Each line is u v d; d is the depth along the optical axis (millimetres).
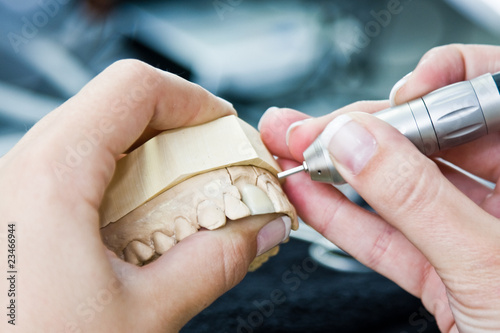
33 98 1252
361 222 783
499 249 509
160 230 577
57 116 507
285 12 1394
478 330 555
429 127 603
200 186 575
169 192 578
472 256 517
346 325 789
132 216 581
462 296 546
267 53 1338
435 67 742
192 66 1297
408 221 543
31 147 475
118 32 1327
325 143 580
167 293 500
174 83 589
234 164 593
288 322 793
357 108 791
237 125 645
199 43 1328
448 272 546
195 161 588
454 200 523
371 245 788
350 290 875
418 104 616
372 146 535
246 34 1357
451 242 523
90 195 474
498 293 517
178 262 516
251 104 1278
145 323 482
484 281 520
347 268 934
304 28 1368
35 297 426
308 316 802
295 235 1037
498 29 1341
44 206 443
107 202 599
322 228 815
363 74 1329
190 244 532
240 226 566
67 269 439
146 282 494
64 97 1259
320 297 849
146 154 613
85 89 524
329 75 1327
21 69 1282
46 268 433
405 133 607
